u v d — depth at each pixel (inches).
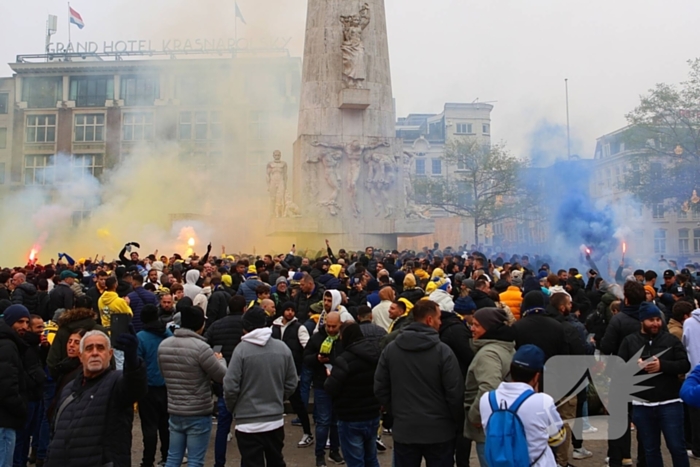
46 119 2375.7
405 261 695.7
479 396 240.7
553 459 196.2
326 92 1083.3
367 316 326.6
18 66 2356.1
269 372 283.4
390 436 413.4
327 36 1091.9
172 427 292.5
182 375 292.0
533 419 195.2
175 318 428.5
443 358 250.7
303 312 450.6
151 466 336.8
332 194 1052.5
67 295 484.4
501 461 192.5
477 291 366.3
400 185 1080.8
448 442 250.5
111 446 221.1
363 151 1072.2
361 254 792.3
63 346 300.5
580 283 559.8
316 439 352.5
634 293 315.9
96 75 2383.1
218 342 361.1
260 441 281.4
